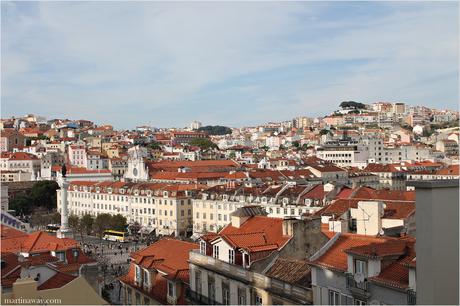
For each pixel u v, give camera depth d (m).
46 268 66.31
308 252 65.00
